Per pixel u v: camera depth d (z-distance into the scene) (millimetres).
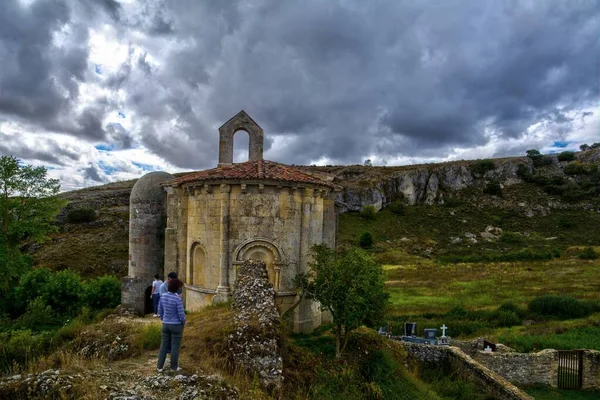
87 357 10938
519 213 94250
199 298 17438
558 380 18188
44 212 32312
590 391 17641
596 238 76438
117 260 48219
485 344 20312
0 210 30594
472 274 48344
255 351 9586
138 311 23641
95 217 61281
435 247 75438
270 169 17609
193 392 7172
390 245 75000
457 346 20281
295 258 16781
